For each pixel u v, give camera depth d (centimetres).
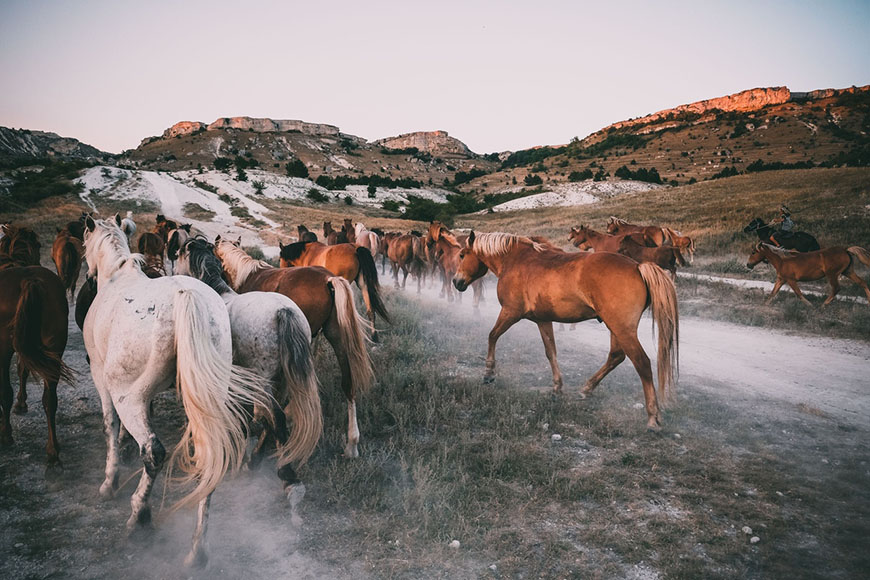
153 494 417
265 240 3164
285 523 378
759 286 1522
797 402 651
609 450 505
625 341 547
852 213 2652
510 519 383
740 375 770
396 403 592
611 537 361
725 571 327
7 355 460
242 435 340
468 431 542
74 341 898
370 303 822
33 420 553
